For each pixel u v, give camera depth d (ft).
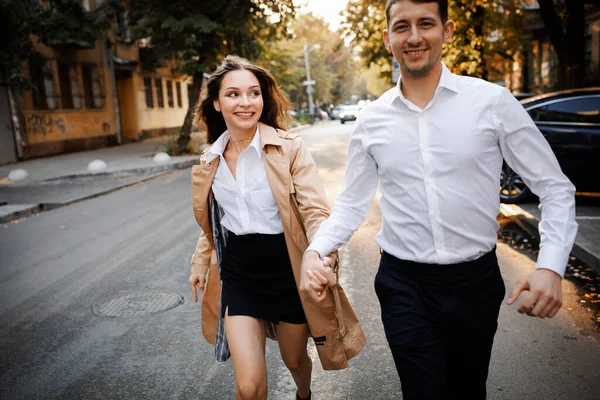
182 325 15.17
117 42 94.22
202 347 13.73
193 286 9.63
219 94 8.41
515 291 6.02
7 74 57.93
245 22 64.90
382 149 7.05
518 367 12.06
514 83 99.25
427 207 6.87
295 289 8.43
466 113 6.65
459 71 53.01
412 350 6.94
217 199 8.60
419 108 6.79
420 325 6.97
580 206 28.12
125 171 52.21
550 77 80.53
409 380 6.94
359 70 74.69
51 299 17.74
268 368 12.57
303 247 8.30
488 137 6.66
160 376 12.28
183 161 59.47
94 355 13.48
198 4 62.90
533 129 6.55
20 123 67.26
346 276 18.94
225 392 11.50
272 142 8.24
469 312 6.97
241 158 8.38
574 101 29.09
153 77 109.81
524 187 29.53
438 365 6.93
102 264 21.63
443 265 6.94
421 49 6.60
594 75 69.46
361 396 11.15
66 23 57.98
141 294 17.87
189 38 63.77
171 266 20.94
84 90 84.74
